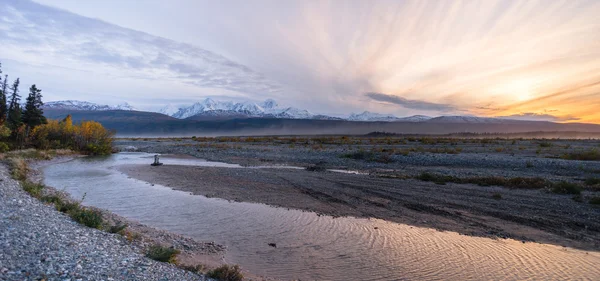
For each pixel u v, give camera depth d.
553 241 10.56
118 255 7.84
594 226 11.67
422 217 13.61
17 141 45.31
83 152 50.06
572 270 8.43
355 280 8.00
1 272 5.68
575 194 16.11
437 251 9.91
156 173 26.91
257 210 14.95
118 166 32.50
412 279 8.02
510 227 12.05
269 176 24.69
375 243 10.65
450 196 16.95
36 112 51.16
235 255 9.64
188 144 70.25
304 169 29.33
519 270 8.48
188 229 12.23
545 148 44.59
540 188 17.91
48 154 39.66
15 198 13.21
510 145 54.56
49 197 14.59
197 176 24.97
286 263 9.05
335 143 67.12
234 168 30.16
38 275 5.78
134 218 13.68
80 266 6.54
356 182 21.62
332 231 11.94
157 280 6.56
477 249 10.02
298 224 12.82
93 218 11.28
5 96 53.53
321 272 8.48
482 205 15.03
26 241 7.72
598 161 26.80
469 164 28.58
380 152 39.25
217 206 15.70
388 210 14.80
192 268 7.97
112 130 58.53
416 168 28.27
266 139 94.12
